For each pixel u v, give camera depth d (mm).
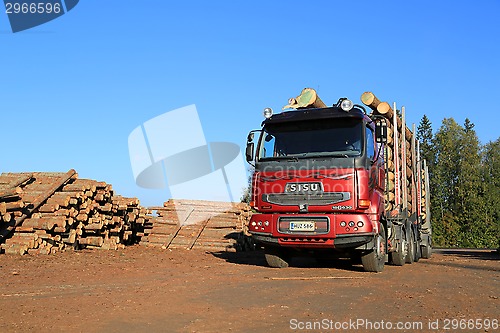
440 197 70875
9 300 7289
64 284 9055
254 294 8023
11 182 15172
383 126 11242
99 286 8820
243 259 15359
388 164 13078
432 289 8883
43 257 13570
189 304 7055
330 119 11266
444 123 74062
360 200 10672
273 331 5543
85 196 15617
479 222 67062
